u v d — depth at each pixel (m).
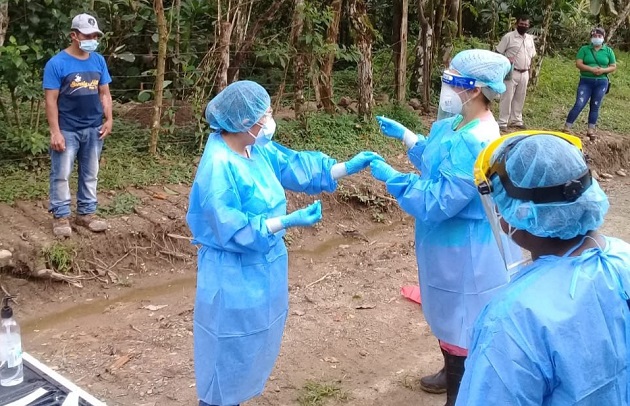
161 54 6.96
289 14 8.62
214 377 3.04
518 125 9.80
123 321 4.75
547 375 1.53
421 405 3.80
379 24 12.14
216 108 2.87
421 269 3.40
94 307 4.96
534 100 11.57
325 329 4.66
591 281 1.56
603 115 11.05
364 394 3.90
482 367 1.57
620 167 9.62
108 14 8.24
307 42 7.87
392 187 3.18
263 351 3.10
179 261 5.71
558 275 1.58
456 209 3.02
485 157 1.76
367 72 8.76
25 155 6.64
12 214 5.65
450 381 3.45
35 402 2.28
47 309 4.88
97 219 5.63
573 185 1.57
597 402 1.54
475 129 3.05
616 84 13.59
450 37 10.58
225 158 2.88
